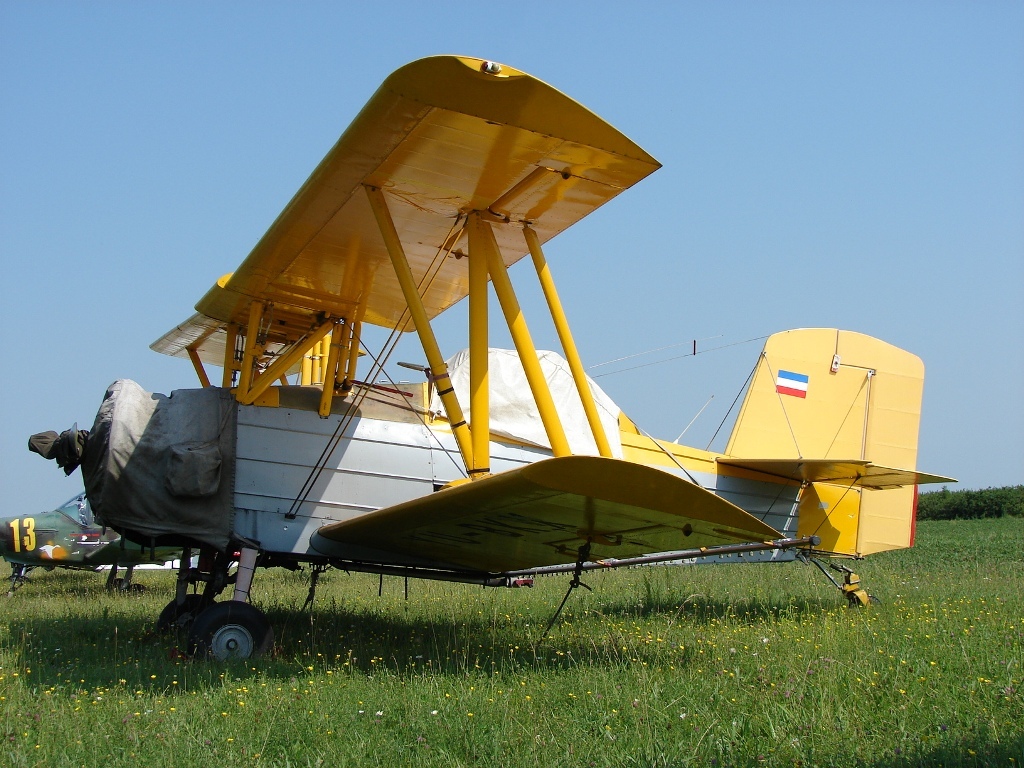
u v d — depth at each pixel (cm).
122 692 480
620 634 695
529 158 566
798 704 419
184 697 471
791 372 1070
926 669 488
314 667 567
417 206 643
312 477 718
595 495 486
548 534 606
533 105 512
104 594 1168
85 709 436
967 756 343
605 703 434
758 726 387
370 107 513
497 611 864
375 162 570
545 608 901
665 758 347
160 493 655
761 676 481
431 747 370
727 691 454
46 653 604
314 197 618
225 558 709
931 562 1673
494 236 667
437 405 794
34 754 362
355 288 762
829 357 1083
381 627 755
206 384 969
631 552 651
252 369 735
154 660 589
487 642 674
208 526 669
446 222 668
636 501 495
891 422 1088
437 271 738
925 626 653
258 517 695
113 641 685
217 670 546
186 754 358
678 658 567
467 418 823
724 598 954
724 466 1005
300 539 707
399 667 573
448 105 506
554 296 662
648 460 959
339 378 768
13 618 843
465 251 720
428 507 559
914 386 1097
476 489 508
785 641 614
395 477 746
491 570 784
